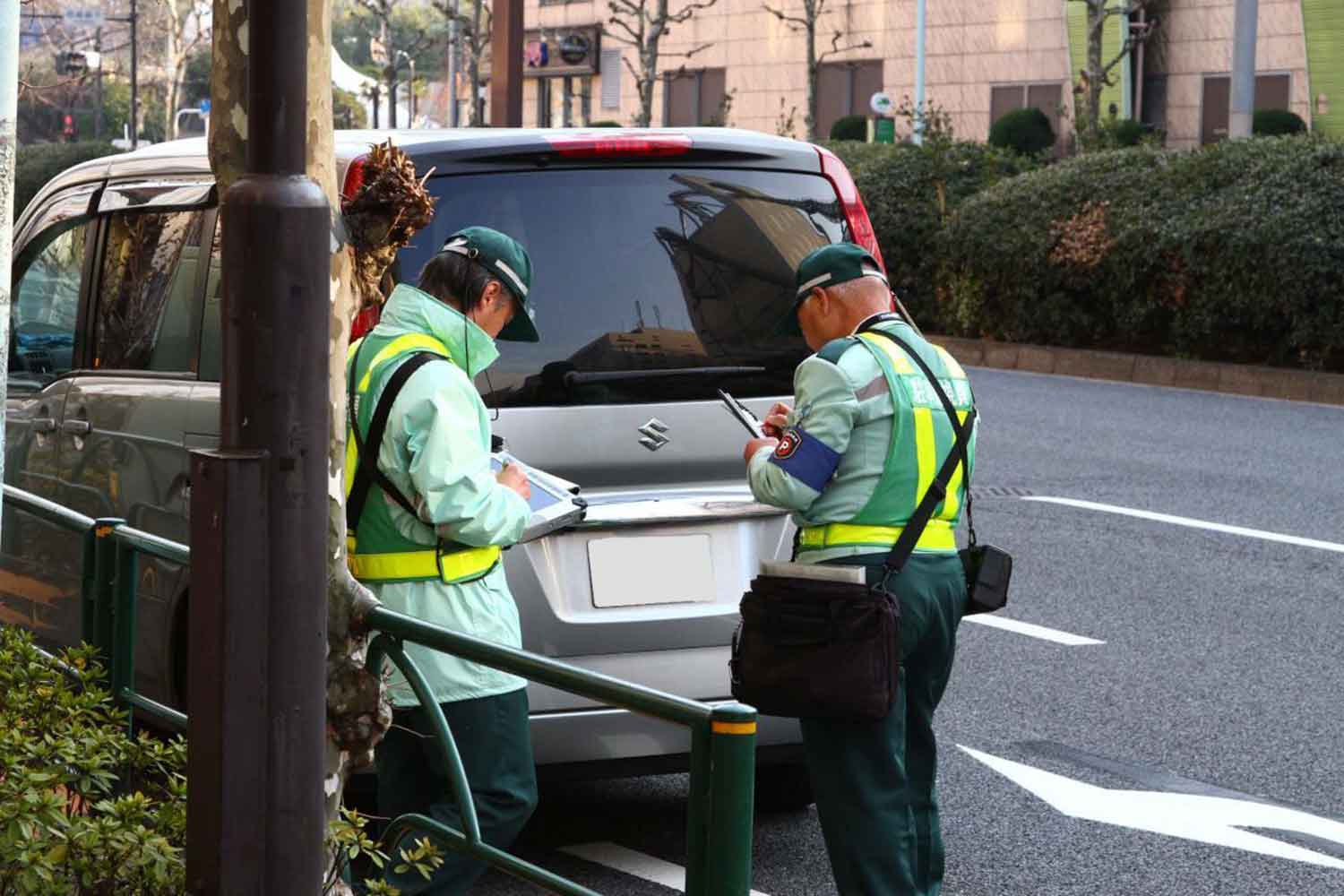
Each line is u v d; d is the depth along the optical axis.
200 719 3.46
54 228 7.56
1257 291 21.17
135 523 6.58
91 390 6.91
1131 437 16.97
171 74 69.00
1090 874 6.28
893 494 5.19
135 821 4.12
